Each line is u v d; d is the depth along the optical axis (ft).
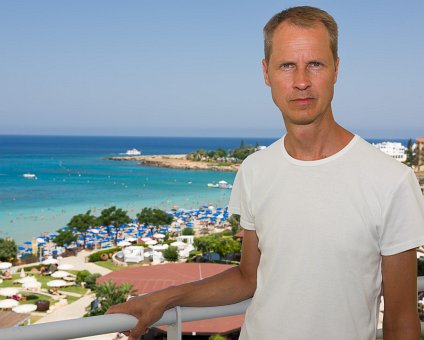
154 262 114.62
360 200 5.06
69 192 304.50
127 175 413.80
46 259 116.98
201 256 112.16
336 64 5.54
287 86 5.39
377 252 5.17
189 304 5.94
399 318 5.19
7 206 248.52
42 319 73.46
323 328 5.13
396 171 5.05
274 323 5.38
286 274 5.32
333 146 5.44
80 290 90.12
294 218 5.32
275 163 5.73
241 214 6.19
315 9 5.41
